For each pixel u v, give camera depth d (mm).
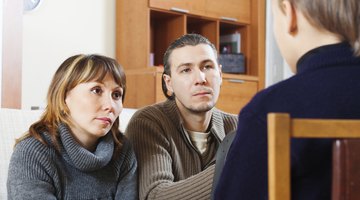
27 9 3125
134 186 1229
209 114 1389
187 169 1346
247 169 579
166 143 1304
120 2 3566
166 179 1203
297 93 575
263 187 566
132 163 1248
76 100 1144
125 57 3520
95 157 1131
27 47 3135
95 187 1169
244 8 4004
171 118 1374
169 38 3725
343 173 508
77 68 1150
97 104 1146
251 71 4055
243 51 4090
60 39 3295
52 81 1188
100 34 3512
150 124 1313
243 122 593
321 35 599
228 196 600
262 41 4031
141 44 3367
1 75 2111
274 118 499
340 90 563
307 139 543
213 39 3850
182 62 1328
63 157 1137
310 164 547
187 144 1356
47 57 3230
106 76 1160
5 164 1325
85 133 1183
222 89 3631
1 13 2072
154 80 3158
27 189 1059
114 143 1226
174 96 1427
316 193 548
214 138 1405
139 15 3395
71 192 1139
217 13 3791
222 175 616
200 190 1073
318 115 553
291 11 613
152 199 1149
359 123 519
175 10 3500
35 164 1086
